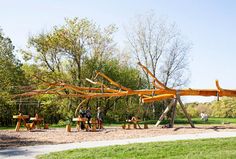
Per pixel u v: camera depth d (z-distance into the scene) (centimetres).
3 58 3928
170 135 1545
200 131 1692
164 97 2045
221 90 1895
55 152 1096
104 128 2306
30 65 3900
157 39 4553
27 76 3772
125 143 1298
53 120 4400
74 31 3700
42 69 3778
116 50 4047
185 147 1130
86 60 3791
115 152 1072
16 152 1124
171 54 4634
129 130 1905
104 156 1020
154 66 4522
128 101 4153
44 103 3541
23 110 4184
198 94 1939
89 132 1894
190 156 968
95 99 3791
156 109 4403
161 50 4553
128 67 4431
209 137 1407
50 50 3719
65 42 3681
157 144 1201
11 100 3619
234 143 1178
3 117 4203
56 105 3706
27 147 1251
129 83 4212
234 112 4981
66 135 1714
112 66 3947
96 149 1130
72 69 3788
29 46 3756
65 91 3400
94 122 2022
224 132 1623
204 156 953
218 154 974
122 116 4228
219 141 1229
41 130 2170
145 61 4519
